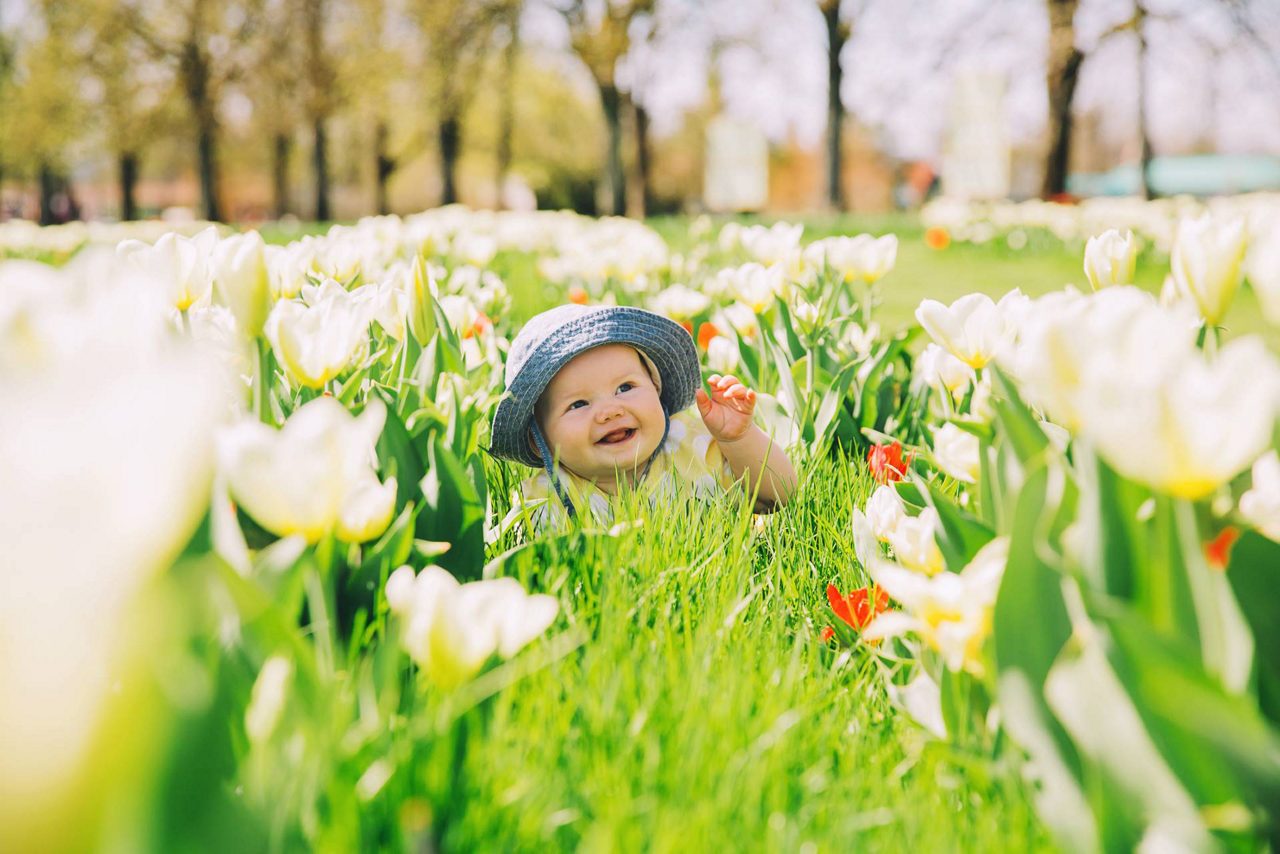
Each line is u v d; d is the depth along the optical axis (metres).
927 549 1.49
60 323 0.89
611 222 11.48
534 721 1.43
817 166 72.62
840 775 1.42
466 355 3.27
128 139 36.19
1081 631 1.06
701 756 1.33
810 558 2.42
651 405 2.89
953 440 1.76
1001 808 1.29
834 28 29.52
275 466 1.19
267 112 36.19
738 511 2.66
